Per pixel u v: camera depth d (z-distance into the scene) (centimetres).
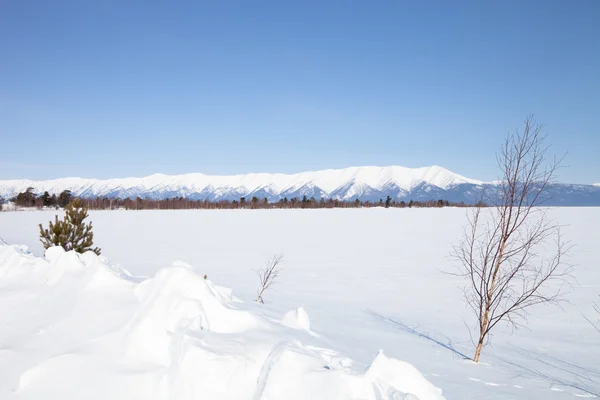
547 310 1652
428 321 1429
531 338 1248
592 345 1169
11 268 715
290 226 6112
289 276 2422
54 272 673
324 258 3189
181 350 388
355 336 1056
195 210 10688
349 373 400
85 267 683
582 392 772
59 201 10450
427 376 785
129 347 430
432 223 6469
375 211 10000
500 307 1697
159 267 2488
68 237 1023
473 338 1215
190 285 491
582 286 2120
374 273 2539
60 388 381
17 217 6556
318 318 1316
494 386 767
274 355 396
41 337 481
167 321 446
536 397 725
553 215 7294
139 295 556
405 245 4012
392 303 1739
